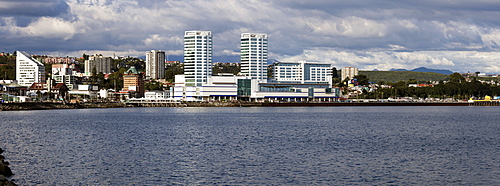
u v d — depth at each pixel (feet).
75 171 325.83
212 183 295.28
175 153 403.13
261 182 298.15
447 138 525.75
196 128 646.74
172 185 289.74
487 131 614.34
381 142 483.92
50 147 441.27
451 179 306.55
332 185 291.99
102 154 396.78
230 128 646.74
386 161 366.02
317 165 349.20
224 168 337.72
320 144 465.06
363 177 311.47
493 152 414.00
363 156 388.78
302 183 295.89
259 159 373.20
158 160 367.86
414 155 394.93
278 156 387.75
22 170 327.67
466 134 572.10
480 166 347.15
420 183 296.71
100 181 298.35
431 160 370.94
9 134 557.74
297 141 490.08
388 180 303.48
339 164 353.10
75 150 420.77
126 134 560.61
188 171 327.26
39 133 570.87
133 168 336.70
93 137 527.40
